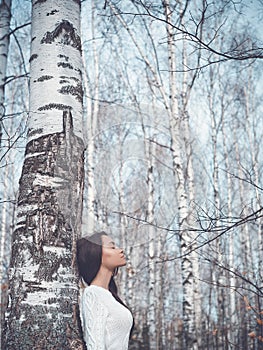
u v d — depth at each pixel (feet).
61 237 8.16
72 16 9.41
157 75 30.96
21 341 7.67
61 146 8.55
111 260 8.61
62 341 7.78
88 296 8.25
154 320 35.73
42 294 7.86
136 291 42.55
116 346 8.19
